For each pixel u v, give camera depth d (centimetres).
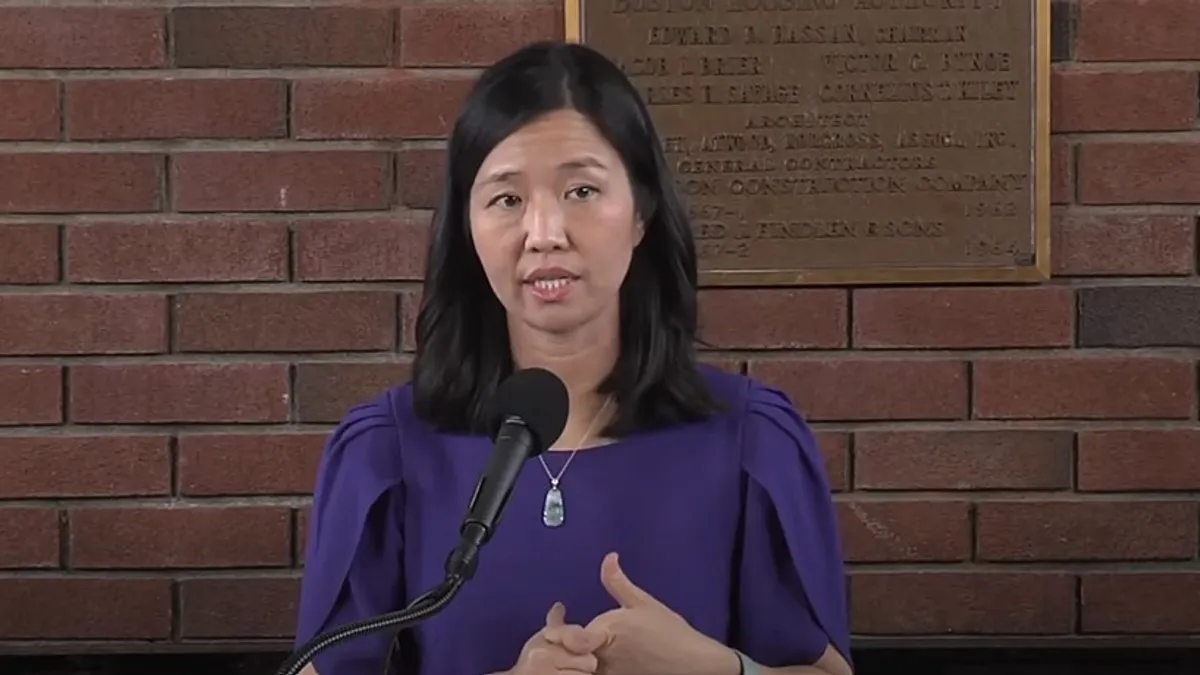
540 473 435
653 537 431
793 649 438
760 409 457
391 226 688
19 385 687
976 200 677
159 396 690
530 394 382
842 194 679
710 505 438
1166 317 686
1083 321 686
